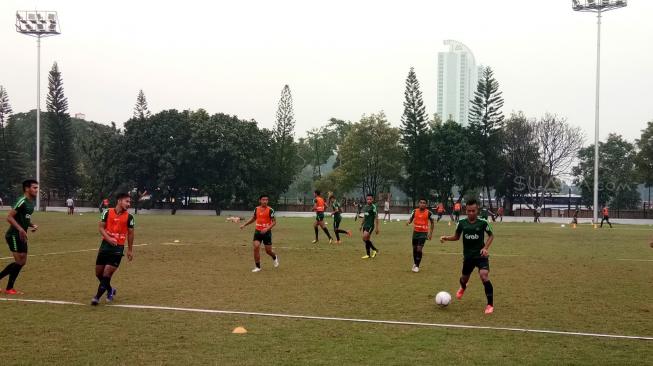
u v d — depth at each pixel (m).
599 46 52.56
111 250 10.34
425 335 8.06
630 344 7.65
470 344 7.59
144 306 10.00
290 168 79.56
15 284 12.38
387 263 16.86
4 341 7.58
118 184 70.44
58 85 77.94
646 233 34.19
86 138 93.50
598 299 11.02
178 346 7.38
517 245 24.28
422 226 14.98
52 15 61.53
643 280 13.59
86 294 11.19
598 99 51.66
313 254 19.30
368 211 18.22
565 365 6.67
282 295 11.24
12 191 81.94
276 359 6.82
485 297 11.20
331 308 9.98
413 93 71.62
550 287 12.47
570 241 26.86
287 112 77.44
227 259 17.56
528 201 79.31
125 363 6.64
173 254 18.97
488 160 71.62
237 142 69.00
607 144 91.38
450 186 72.56
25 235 11.34
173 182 70.69
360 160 75.81
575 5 53.16
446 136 71.25
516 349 7.35
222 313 9.46
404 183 77.31
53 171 78.25
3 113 81.50
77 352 7.07
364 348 7.34
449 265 16.47
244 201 72.69
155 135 68.62
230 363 6.66
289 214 68.81
